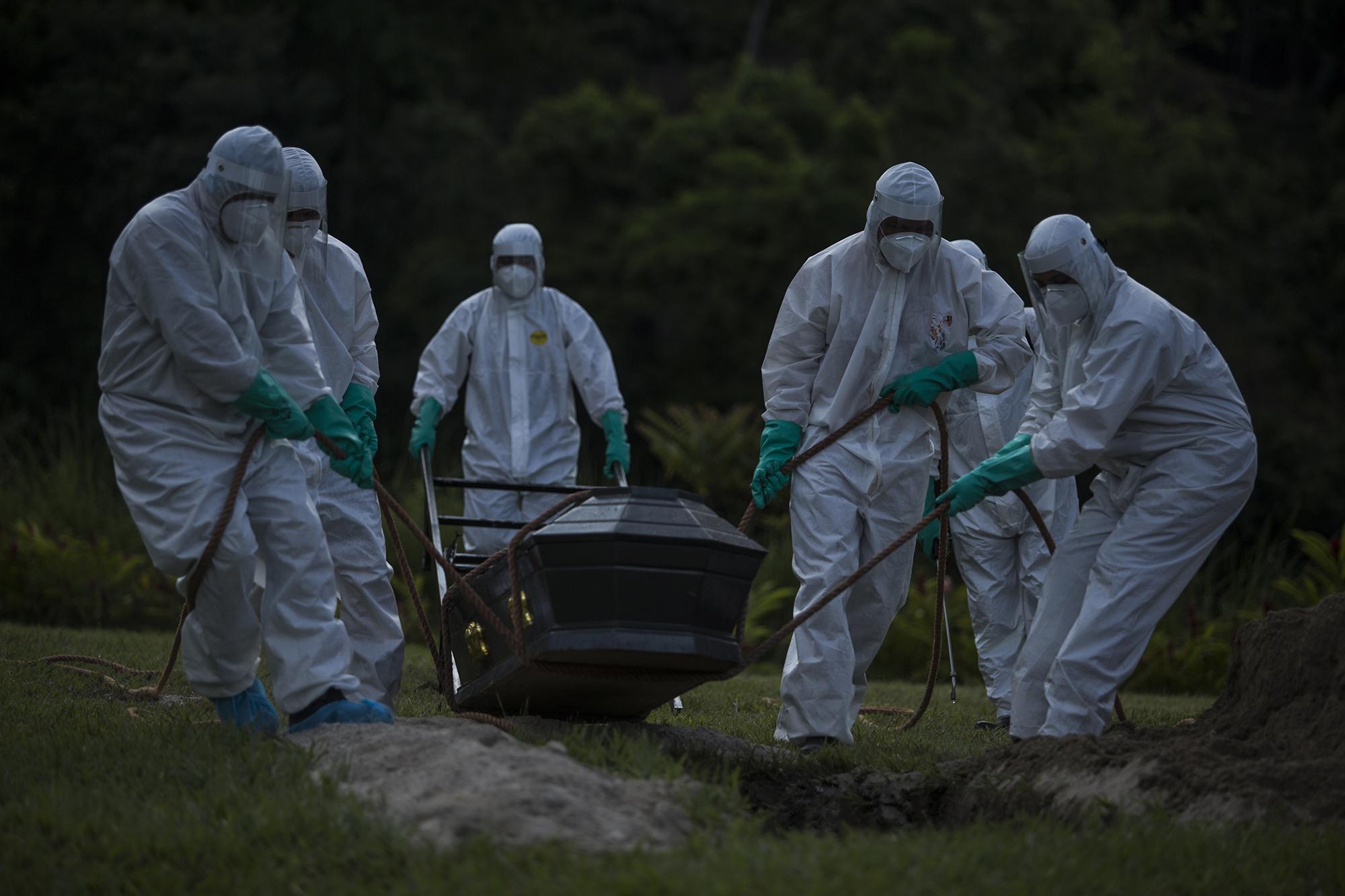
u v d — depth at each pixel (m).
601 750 12.62
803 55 105.25
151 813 11.17
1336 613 13.74
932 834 11.25
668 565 13.40
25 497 39.09
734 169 69.88
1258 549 37.50
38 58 69.12
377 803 11.09
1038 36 87.44
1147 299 14.88
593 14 105.50
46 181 69.44
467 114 79.75
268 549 13.51
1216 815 11.67
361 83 76.44
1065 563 15.43
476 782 11.20
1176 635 33.34
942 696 24.62
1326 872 10.50
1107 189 75.88
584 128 74.69
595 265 72.50
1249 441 15.05
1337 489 66.62
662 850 10.43
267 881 9.89
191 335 12.89
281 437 13.45
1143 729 15.36
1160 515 14.77
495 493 25.44
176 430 13.22
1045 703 15.26
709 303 68.31
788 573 36.78
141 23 69.69
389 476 48.50
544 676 13.84
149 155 66.69
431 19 85.56
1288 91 125.75
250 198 13.20
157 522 13.02
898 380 16.58
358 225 74.38
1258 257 79.56
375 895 9.63
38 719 15.02
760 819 11.47
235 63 69.94
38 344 70.94
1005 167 71.31
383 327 72.31
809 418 17.03
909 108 77.88
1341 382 75.75
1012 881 10.00
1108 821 11.75
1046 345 16.73
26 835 10.85
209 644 13.34
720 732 16.06
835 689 15.93
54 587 33.50
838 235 67.94
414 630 33.94
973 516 20.86
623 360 71.31
